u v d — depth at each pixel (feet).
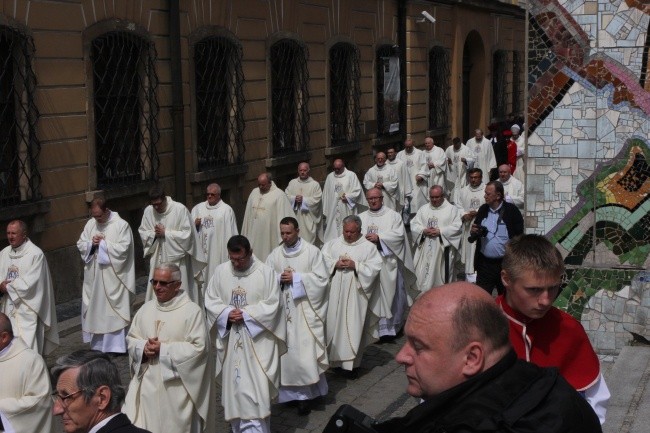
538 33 29.07
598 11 28.43
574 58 28.81
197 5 53.21
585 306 29.32
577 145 29.12
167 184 51.57
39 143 41.91
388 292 37.27
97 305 37.22
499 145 85.76
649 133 28.35
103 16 45.88
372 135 78.18
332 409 30.48
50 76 42.70
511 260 13.28
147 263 50.44
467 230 46.34
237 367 26.86
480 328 8.87
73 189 44.39
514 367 9.00
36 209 41.57
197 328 24.03
